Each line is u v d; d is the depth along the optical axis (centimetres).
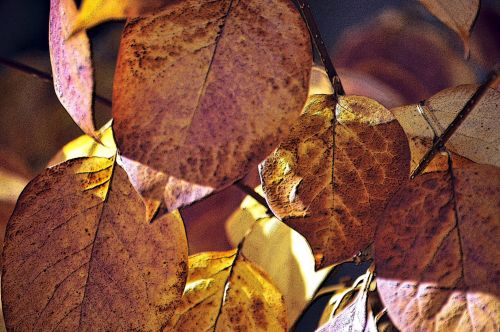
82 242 37
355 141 36
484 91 38
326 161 36
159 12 35
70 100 35
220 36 34
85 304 37
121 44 34
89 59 34
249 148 34
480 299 35
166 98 34
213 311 39
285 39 34
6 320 36
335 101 37
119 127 34
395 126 36
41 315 36
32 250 37
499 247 35
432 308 35
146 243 37
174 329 39
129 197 37
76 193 37
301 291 41
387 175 36
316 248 36
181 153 33
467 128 39
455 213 36
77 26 34
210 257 40
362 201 36
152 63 34
